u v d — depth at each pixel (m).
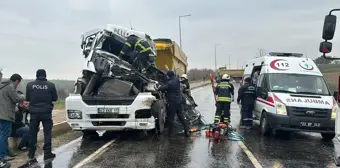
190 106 12.02
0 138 6.55
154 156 7.52
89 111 8.93
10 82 6.73
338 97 6.65
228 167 6.68
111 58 9.82
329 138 9.87
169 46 15.09
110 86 9.33
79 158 7.29
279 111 9.58
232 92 10.64
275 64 11.28
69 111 9.04
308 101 9.65
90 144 8.83
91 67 9.44
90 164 6.79
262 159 7.39
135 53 9.96
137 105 8.91
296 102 9.59
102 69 9.40
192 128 11.25
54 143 8.94
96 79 9.52
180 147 8.48
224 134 10.03
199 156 7.55
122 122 9.04
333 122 9.45
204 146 8.63
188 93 12.54
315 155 7.91
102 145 8.70
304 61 11.44
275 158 7.50
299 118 9.43
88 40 10.50
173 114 9.93
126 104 8.95
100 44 10.16
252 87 11.61
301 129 9.51
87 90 9.38
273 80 10.71
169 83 9.80
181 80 12.62
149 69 10.66
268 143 9.19
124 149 8.22
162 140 9.41
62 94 19.05
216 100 10.65
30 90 7.16
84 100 9.02
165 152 7.91
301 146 8.92
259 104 11.00
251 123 11.67
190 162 7.02
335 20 6.56
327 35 6.61
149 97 9.03
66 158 7.29
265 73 11.10
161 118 10.05
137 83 9.91
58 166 6.65
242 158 7.42
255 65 12.81
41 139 8.87
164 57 15.34
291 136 10.47
